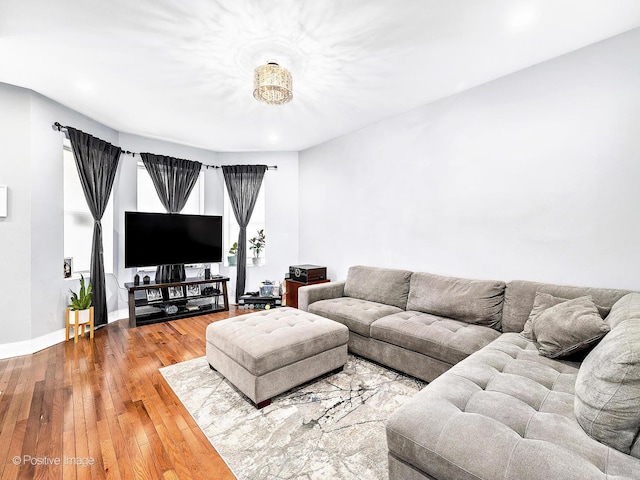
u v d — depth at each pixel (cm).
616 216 213
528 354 184
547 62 241
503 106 266
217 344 240
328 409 203
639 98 203
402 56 233
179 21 192
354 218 406
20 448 166
